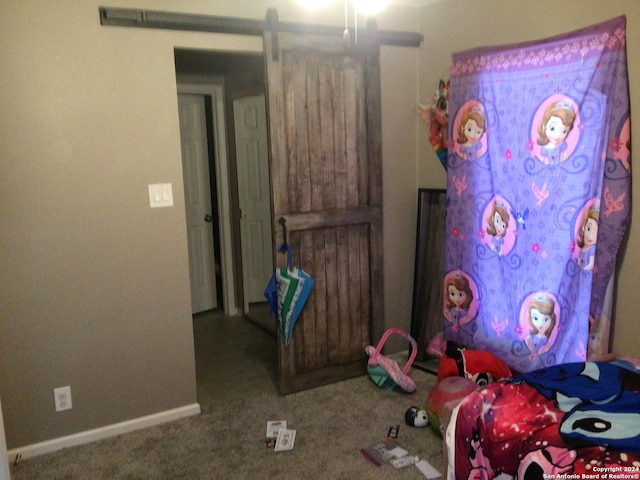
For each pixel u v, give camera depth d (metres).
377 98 3.38
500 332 3.08
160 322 2.95
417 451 2.62
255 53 3.05
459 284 3.30
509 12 2.96
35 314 2.64
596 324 2.59
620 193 2.47
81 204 2.68
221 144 4.76
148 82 2.77
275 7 3.05
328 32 3.17
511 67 2.85
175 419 3.02
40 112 2.55
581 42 2.54
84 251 2.71
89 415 2.82
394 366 3.29
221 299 5.17
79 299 2.73
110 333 2.82
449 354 3.06
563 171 2.65
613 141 2.47
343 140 3.30
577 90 2.56
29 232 2.59
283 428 2.86
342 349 3.46
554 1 2.72
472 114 3.09
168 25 2.76
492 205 3.04
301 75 3.11
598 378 2.18
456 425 2.15
